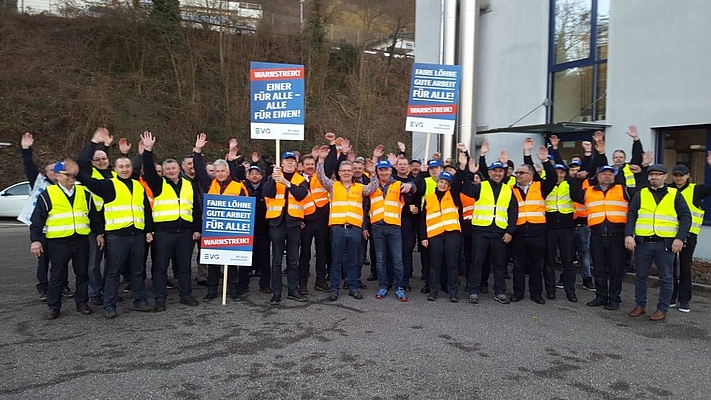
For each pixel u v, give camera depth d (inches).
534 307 291.7
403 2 1462.8
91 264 288.4
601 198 291.9
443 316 269.6
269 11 1254.9
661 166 268.7
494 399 170.7
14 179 891.4
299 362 201.5
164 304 279.1
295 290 302.4
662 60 402.9
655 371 196.9
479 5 550.9
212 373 190.2
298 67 297.9
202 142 303.4
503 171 305.4
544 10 498.0
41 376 186.9
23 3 1180.5
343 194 303.6
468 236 343.0
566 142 484.4
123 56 1098.1
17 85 998.4
